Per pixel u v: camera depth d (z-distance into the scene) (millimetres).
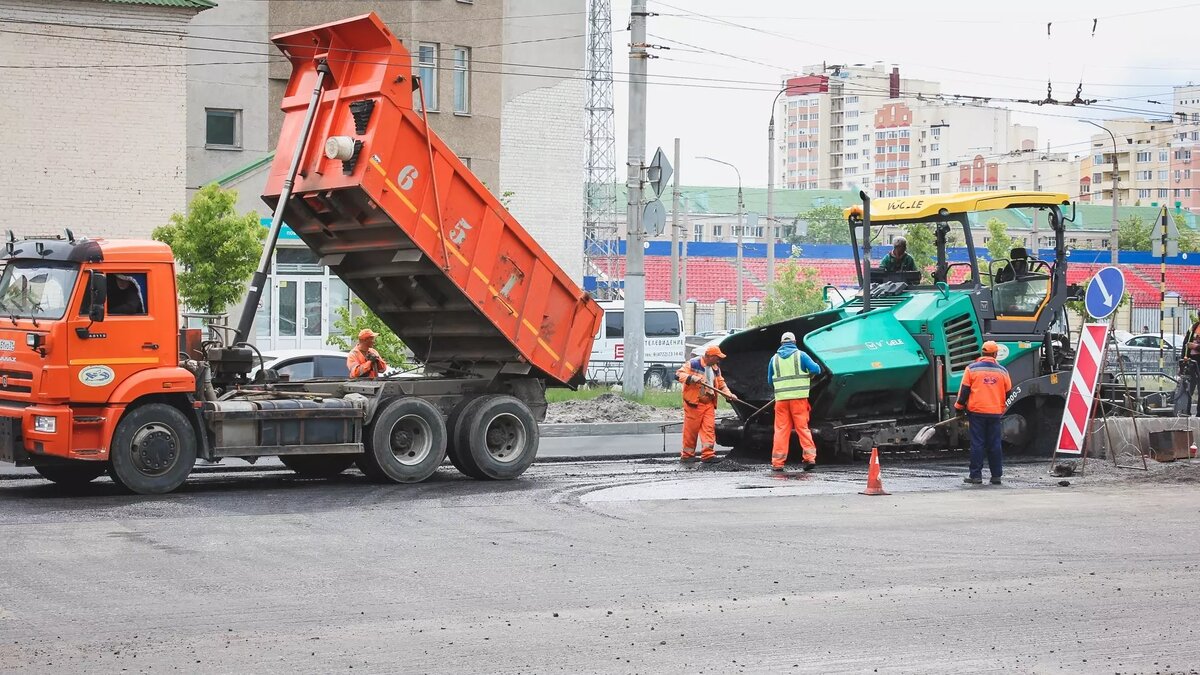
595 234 62062
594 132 61406
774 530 11953
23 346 13734
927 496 14484
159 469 14047
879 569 10086
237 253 28500
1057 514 13062
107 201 32875
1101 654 7570
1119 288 16688
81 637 7703
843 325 18141
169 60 33375
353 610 8508
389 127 14938
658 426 23984
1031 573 9969
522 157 43656
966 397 15805
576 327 17141
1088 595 9180
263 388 15508
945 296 18594
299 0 39625
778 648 7641
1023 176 166000
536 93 43781
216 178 38844
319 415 14945
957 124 174625
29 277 14078
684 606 8734
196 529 11680
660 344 37500
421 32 40906
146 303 13992
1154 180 159875
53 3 31984
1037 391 18922
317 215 16016
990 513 13109
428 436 15742
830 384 17688
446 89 41562
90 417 13703
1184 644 7816
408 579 9547
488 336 16688
